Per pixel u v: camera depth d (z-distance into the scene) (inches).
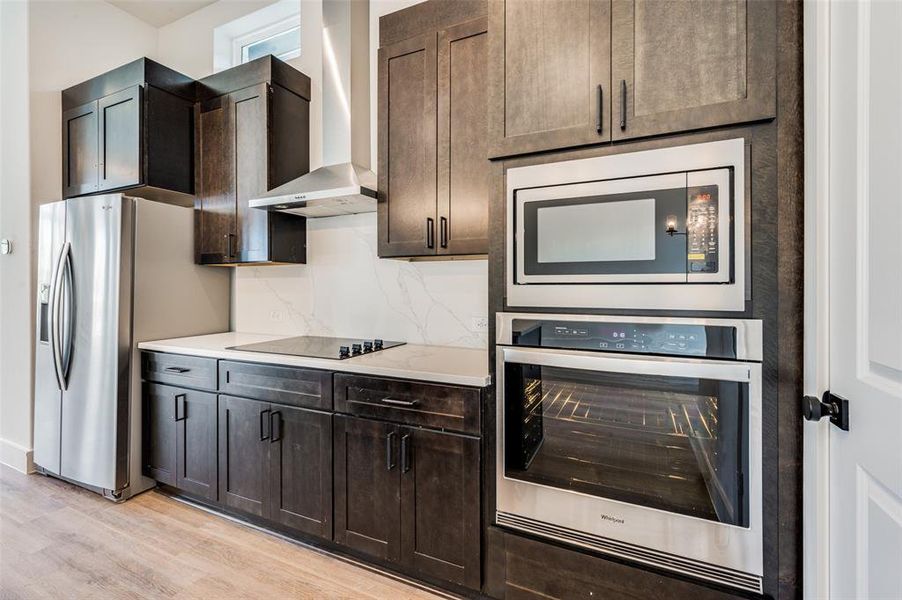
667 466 52.3
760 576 48.2
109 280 96.0
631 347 53.3
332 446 74.0
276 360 79.6
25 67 110.0
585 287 56.1
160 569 73.2
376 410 70.3
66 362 100.7
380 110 84.5
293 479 78.2
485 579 62.8
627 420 54.1
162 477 95.1
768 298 47.5
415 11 81.4
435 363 73.2
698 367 49.7
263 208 95.8
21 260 112.3
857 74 35.6
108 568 73.3
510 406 60.6
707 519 50.3
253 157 101.0
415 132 81.2
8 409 116.3
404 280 98.3
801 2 46.0
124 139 104.8
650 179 52.4
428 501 66.3
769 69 47.1
